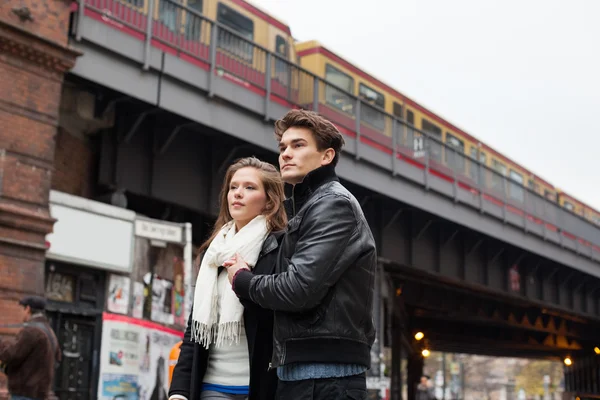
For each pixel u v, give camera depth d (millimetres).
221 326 3223
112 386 13633
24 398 6512
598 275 34469
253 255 3238
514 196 28094
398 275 26375
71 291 13227
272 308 2924
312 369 2900
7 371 6629
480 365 112375
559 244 30766
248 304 3164
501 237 27078
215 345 3316
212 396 3275
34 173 11938
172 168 16594
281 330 2930
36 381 6555
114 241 13961
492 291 29141
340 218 2939
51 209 12734
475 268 28234
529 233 28812
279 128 3311
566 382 65062
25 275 11430
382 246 22828
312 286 2816
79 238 13242
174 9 15648
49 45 12258
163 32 15281
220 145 17703
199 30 16141
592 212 44219
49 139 12266
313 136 3188
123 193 15469
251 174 3371
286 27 21703
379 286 22469
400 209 23062
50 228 11906
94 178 15703
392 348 32969
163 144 16266
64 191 14750
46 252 12125
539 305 33656
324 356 2883
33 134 12008
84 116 14438
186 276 15805
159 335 15016
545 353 61469
